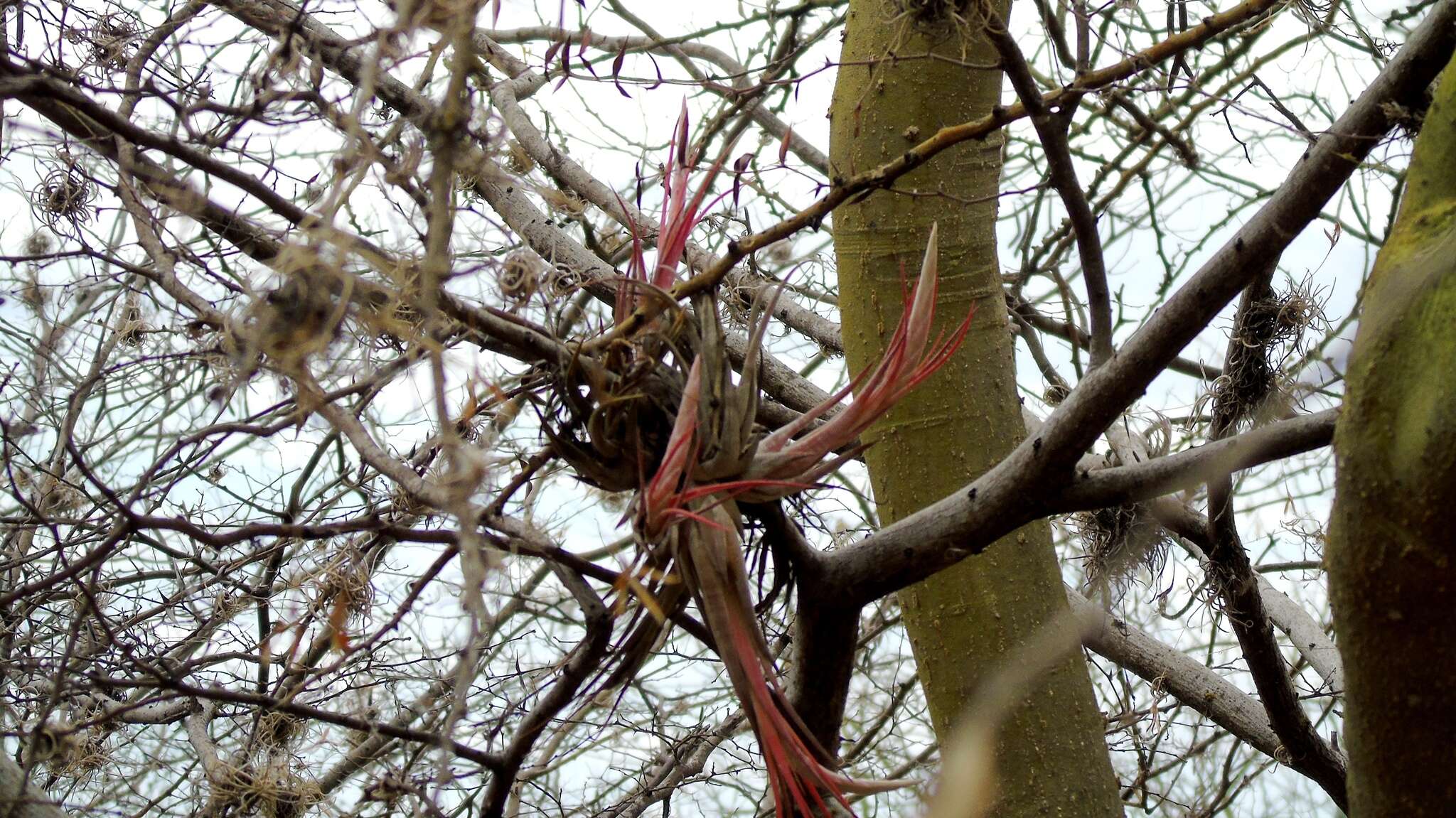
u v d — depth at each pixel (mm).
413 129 2521
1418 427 2057
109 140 2748
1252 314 3443
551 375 2467
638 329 2363
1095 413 2561
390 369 2686
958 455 3680
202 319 2812
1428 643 2152
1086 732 3545
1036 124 2602
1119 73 2619
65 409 4484
